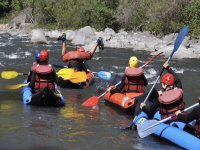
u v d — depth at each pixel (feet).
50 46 82.02
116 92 41.63
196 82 50.42
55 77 41.01
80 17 111.55
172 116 32.73
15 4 147.84
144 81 40.91
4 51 71.92
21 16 136.26
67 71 48.70
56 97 40.06
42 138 33.01
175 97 33.45
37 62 42.09
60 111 39.17
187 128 32.96
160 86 49.08
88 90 47.67
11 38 98.17
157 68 59.36
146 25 96.27
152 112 35.12
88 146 32.04
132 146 32.22
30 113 38.11
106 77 48.88
